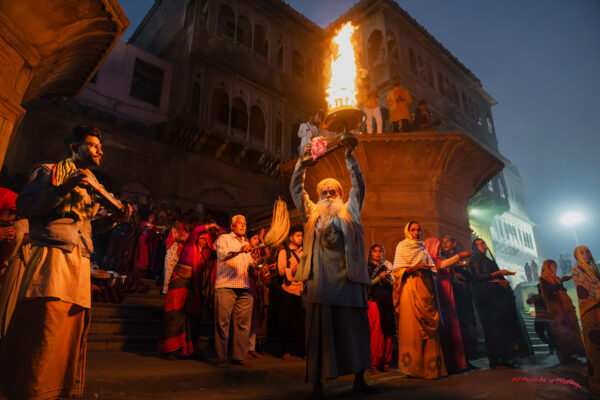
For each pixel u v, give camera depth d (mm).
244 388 2793
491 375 3836
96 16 3625
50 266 1908
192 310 4066
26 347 1807
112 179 12359
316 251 2551
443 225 7363
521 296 15617
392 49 15633
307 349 2408
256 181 15531
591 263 3287
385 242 7117
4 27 3182
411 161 7484
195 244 4324
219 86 14484
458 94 18156
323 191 2924
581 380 3492
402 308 3887
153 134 13516
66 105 11789
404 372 3656
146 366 3344
